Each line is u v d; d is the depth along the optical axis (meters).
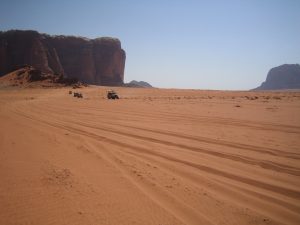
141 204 5.61
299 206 5.96
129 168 8.02
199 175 7.70
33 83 103.94
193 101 41.34
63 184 6.46
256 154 10.12
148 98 52.50
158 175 7.49
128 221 4.90
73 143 11.35
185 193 6.33
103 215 5.07
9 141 11.22
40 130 14.63
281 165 8.84
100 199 5.74
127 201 5.71
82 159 8.82
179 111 25.89
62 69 187.38
